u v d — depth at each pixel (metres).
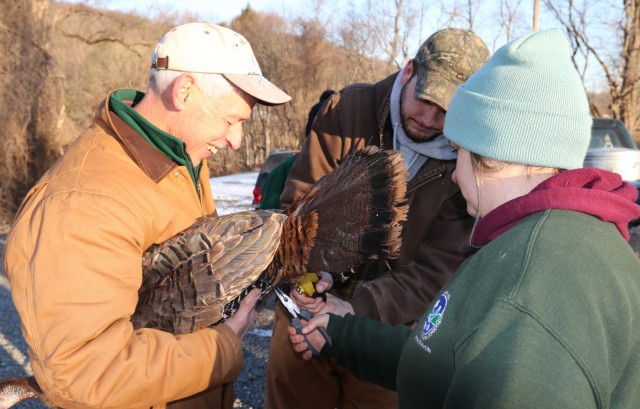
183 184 1.84
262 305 2.08
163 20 28.91
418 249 2.53
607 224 1.23
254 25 33.25
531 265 1.14
